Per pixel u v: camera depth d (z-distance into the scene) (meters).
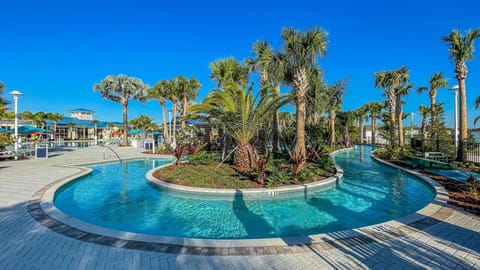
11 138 16.28
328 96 19.19
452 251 3.81
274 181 8.62
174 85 22.91
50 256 3.66
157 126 62.31
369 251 3.82
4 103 17.11
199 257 3.63
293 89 11.76
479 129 22.44
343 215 6.44
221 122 11.59
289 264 3.46
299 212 6.68
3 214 5.38
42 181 8.96
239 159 11.08
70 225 4.77
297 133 11.35
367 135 42.62
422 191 8.63
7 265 3.43
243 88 10.42
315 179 9.37
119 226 5.76
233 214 6.51
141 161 16.89
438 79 21.19
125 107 30.34
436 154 13.64
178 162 12.86
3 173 10.70
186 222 5.99
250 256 3.67
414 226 4.75
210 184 8.64
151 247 3.92
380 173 12.07
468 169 11.23
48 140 45.00
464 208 5.77
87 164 14.47
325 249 3.88
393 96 22.14
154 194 8.37
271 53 13.38
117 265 3.43
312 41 11.03
